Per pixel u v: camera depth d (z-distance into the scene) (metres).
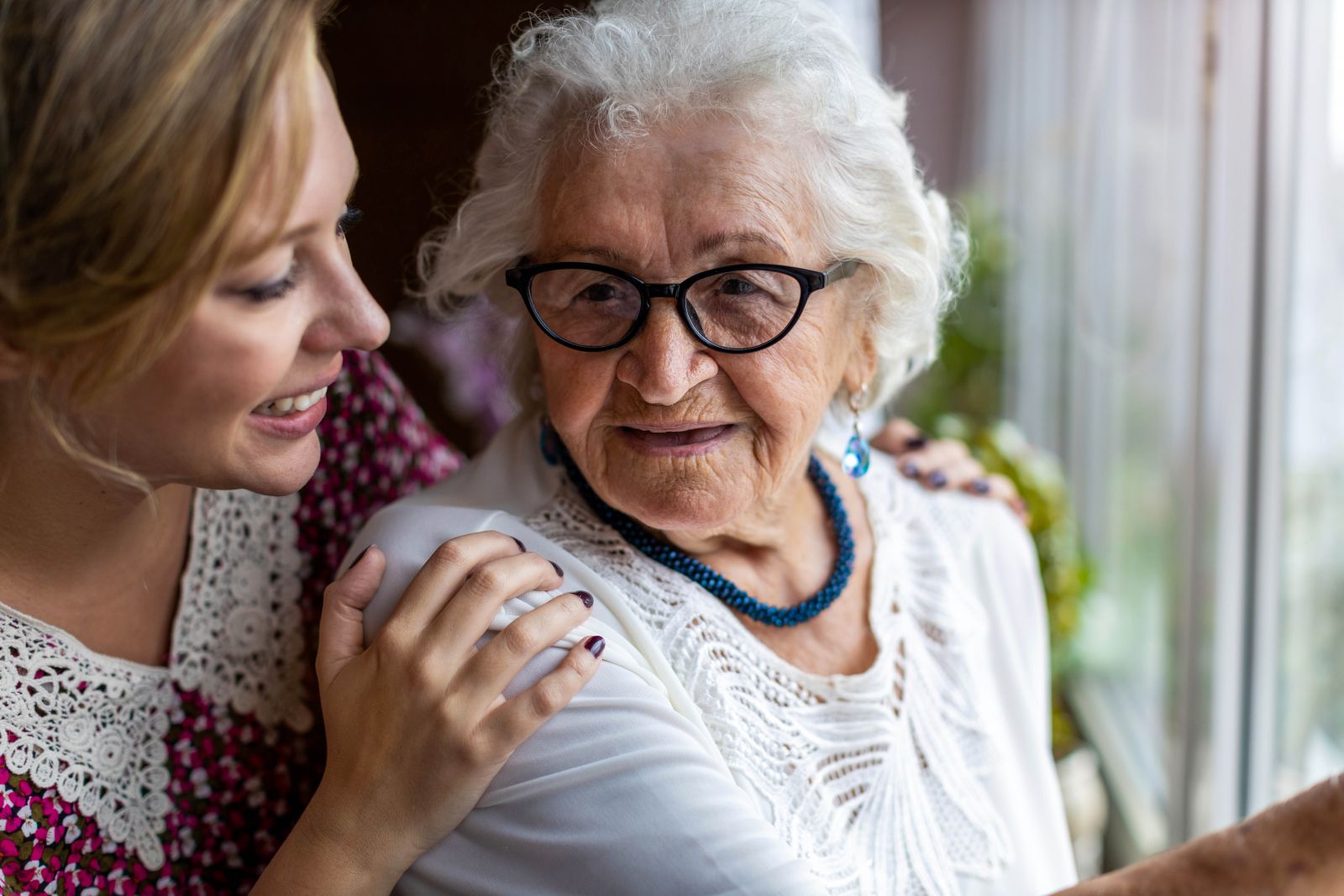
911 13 4.79
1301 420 1.89
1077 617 2.73
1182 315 2.43
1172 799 2.54
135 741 1.12
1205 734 2.34
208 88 0.76
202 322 0.84
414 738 0.94
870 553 1.29
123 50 0.75
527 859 0.99
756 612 1.17
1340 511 1.75
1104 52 2.94
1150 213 2.62
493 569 0.98
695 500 1.06
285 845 0.97
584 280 1.03
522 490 1.21
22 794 1.03
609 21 1.03
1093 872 2.83
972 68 4.70
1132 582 2.92
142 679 1.12
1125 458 2.94
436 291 1.20
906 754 1.18
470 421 1.89
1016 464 2.63
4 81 0.77
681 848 0.95
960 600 1.31
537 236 1.07
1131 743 3.00
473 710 0.93
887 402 1.36
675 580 1.14
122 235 0.77
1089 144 3.10
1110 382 3.03
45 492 0.99
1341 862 0.87
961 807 1.20
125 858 1.11
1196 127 2.27
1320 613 1.85
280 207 0.81
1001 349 3.90
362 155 1.61
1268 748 2.08
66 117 0.76
